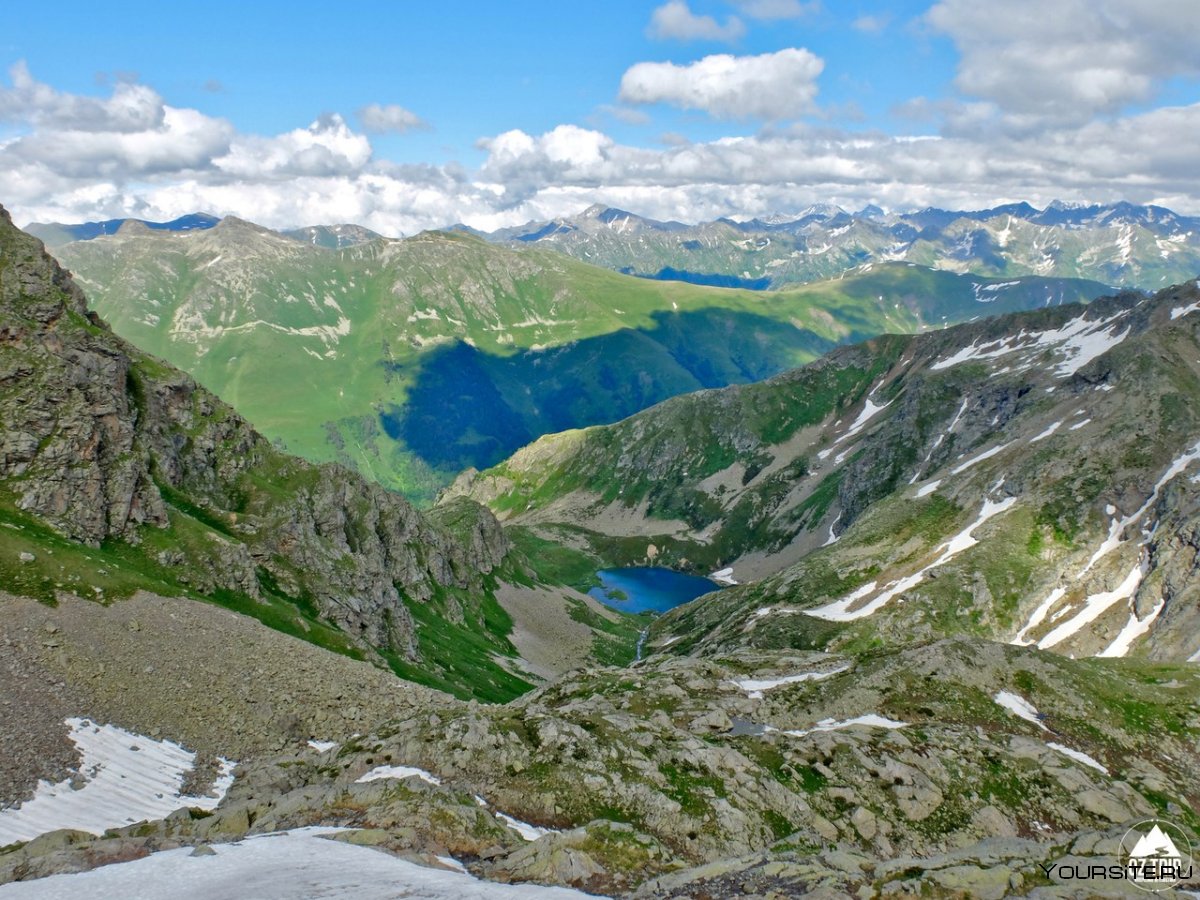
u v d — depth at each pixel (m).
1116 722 86.81
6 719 60.28
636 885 44.69
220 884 37.72
